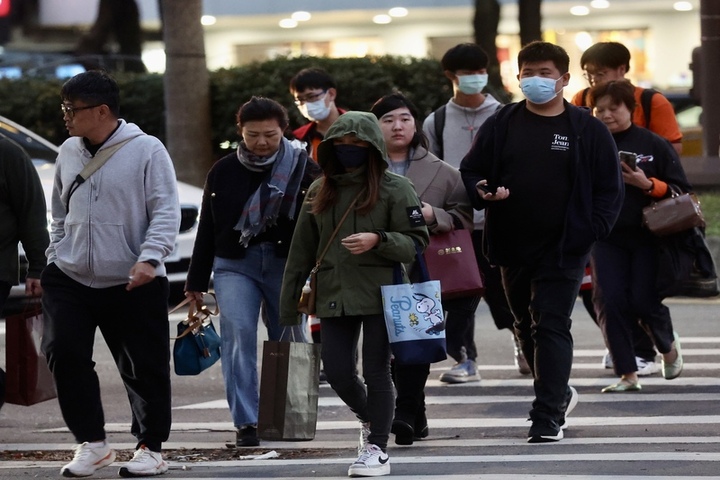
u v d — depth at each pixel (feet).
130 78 158.40
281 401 53.26
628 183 69.92
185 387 83.46
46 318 53.62
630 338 73.46
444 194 63.36
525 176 58.49
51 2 251.19
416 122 64.03
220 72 151.53
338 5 295.69
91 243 52.70
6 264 58.80
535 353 59.88
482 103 77.20
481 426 67.36
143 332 53.57
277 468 55.47
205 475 54.08
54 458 61.82
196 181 149.38
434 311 51.83
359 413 54.19
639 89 76.13
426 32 306.76
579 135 58.34
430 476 51.03
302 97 75.46
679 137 75.56
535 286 59.52
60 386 53.52
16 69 190.80
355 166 51.67
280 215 62.03
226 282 62.59
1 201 58.80
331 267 52.16
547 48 58.08
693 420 66.28
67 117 52.44
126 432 69.77
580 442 59.82
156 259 52.03
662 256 70.64
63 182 53.62
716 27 132.46
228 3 300.81
